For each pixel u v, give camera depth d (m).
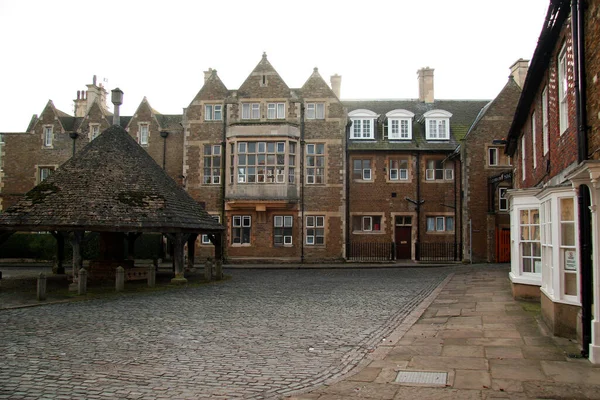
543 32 10.97
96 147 19.91
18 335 9.35
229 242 29.94
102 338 9.10
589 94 8.54
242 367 7.16
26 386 6.23
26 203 17.67
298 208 29.92
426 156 30.48
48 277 21.28
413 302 13.77
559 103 11.31
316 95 30.56
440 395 5.94
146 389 6.14
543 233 10.31
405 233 30.42
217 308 12.86
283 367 7.18
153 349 8.25
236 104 30.53
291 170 29.77
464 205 29.36
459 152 29.67
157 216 18.03
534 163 15.86
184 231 19.27
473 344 8.49
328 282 19.59
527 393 5.95
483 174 29.47
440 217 30.30
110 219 17.11
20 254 31.55
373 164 30.42
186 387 6.23
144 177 19.56
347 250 29.92
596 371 6.76
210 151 30.70
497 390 6.08
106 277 20.25
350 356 7.82
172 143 32.28
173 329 9.99
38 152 33.78
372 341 8.89
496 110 29.70
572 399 5.74
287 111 30.25
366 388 6.23
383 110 33.66
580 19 8.72
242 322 10.80
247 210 29.94
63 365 7.22
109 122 33.56
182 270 18.95
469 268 25.28
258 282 19.73
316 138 30.30
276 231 29.94
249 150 29.38
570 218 8.62
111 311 12.37
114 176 18.89
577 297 8.54
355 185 30.41
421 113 33.62
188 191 30.53
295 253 29.70
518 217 13.50
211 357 7.74
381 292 16.11
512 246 14.38
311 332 9.70
